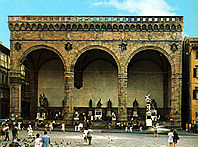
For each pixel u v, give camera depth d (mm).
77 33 66625
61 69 79688
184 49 75375
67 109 65438
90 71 79438
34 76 78375
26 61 77750
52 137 46688
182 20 66062
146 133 56594
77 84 78562
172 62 65875
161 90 77938
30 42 66688
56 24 66500
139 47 66188
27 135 49312
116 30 66438
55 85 79500
